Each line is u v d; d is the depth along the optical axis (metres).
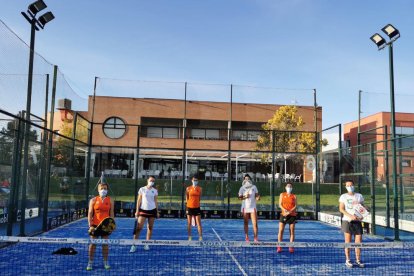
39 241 5.74
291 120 25.55
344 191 14.41
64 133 15.38
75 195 14.54
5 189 11.09
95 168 16.17
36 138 12.55
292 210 8.53
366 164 13.19
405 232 11.65
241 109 28.67
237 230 12.38
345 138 33.22
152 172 17.38
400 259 7.86
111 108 27.80
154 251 8.30
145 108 28.77
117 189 16.20
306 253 8.34
